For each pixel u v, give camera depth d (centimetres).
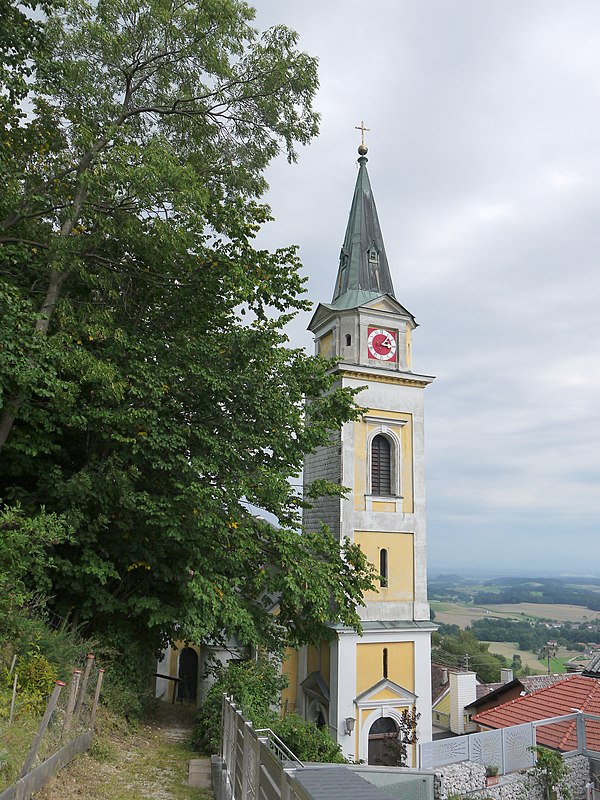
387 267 3162
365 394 2853
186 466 1462
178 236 1345
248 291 1548
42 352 1238
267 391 1641
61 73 1413
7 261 1380
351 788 422
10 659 1034
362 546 2712
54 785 821
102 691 1287
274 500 1661
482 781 1888
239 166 1700
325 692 2592
